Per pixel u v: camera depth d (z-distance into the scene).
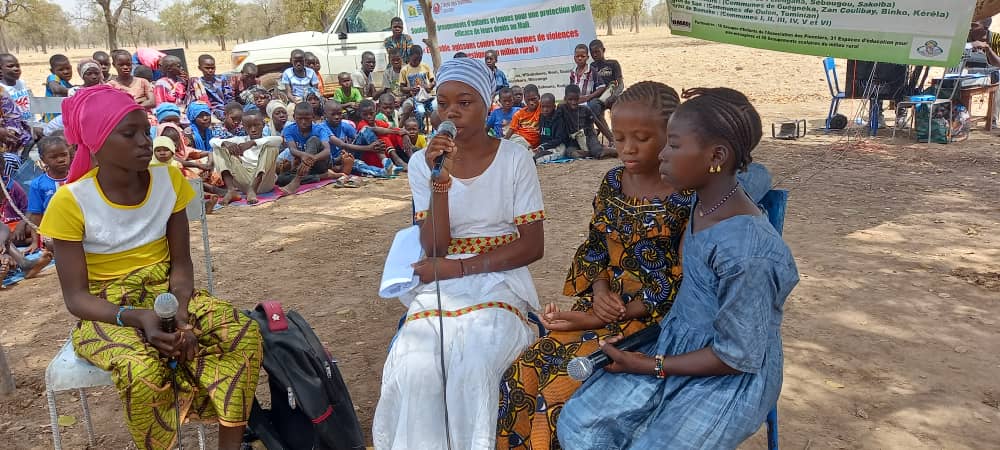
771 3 3.83
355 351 4.35
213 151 8.24
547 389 2.55
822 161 9.12
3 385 3.90
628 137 2.53
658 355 2.26
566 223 6.80
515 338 2.82
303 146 8.99
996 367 3.87
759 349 2.11
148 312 2.75
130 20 44.22
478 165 3.00
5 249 5.96
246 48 13.30
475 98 2.90
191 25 64.44
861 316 4.54
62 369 2.80
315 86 11.82
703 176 2.14
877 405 3.55
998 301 4.70
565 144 10.01
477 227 3.05
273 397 3.12
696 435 2.19
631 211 2.64
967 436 3.29
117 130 2.74
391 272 2.91
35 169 6.95
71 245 2.84
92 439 3.47
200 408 2.93
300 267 5.98
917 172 8.41
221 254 6.41
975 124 11.55
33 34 56.75
